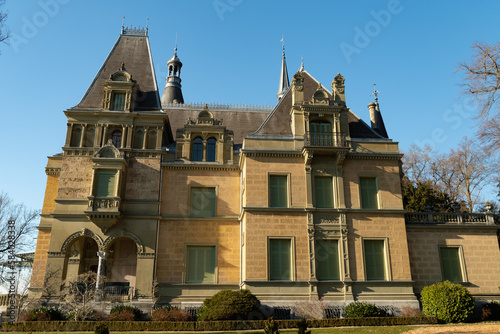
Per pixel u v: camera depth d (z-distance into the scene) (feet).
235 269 102.01
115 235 99.66
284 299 91.86
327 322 78.74
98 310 87.71
